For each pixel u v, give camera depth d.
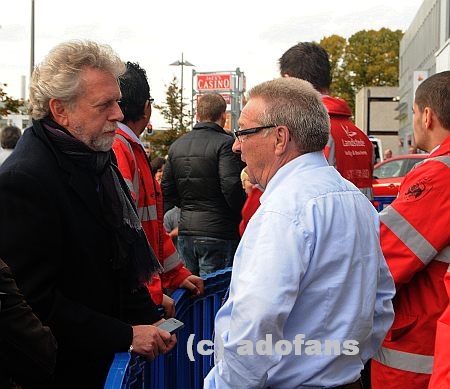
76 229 2.35
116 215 2.48
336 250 1.89
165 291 3.42
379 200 9.88
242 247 1.94
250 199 3.48
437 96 2.77
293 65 3.64
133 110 3.28
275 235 1.83
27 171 2.25
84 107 2.38
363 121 64.25
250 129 2.04
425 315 2.65
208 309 3.71
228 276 3.94
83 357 2.39
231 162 4.95
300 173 1.98
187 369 3.38
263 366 1.79
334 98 3.63
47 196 2.26
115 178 2.61
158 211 3.42
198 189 5.07
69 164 2.37
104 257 2.45
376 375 2.86
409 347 2.71
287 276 1.78
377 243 2.07
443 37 34.72
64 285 2.36
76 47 2.39
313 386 1.90
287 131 2.01
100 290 2.44
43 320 2.23
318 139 2.02
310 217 1.87
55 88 2.35
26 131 2.44
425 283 2.66
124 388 2.01
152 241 3.24
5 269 1.96
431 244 2.55
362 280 1.96
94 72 2.38
